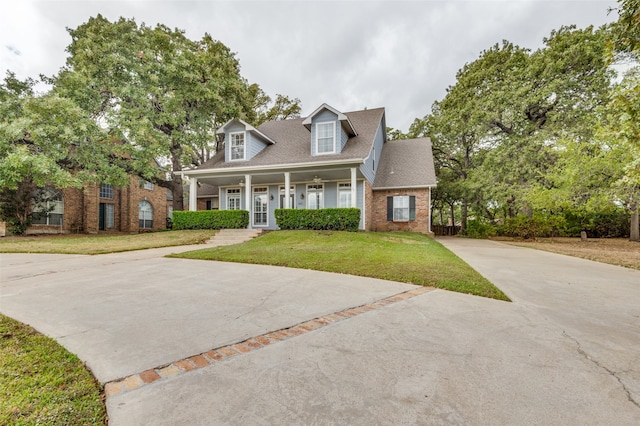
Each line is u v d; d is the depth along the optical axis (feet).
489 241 52.75
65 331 10.34
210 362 8.19
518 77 57.21
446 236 70.74
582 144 40.40
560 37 53.06
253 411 6.04
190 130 58.29
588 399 6.42
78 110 43.70
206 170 48.91
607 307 13.21
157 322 11.26
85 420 5.70
